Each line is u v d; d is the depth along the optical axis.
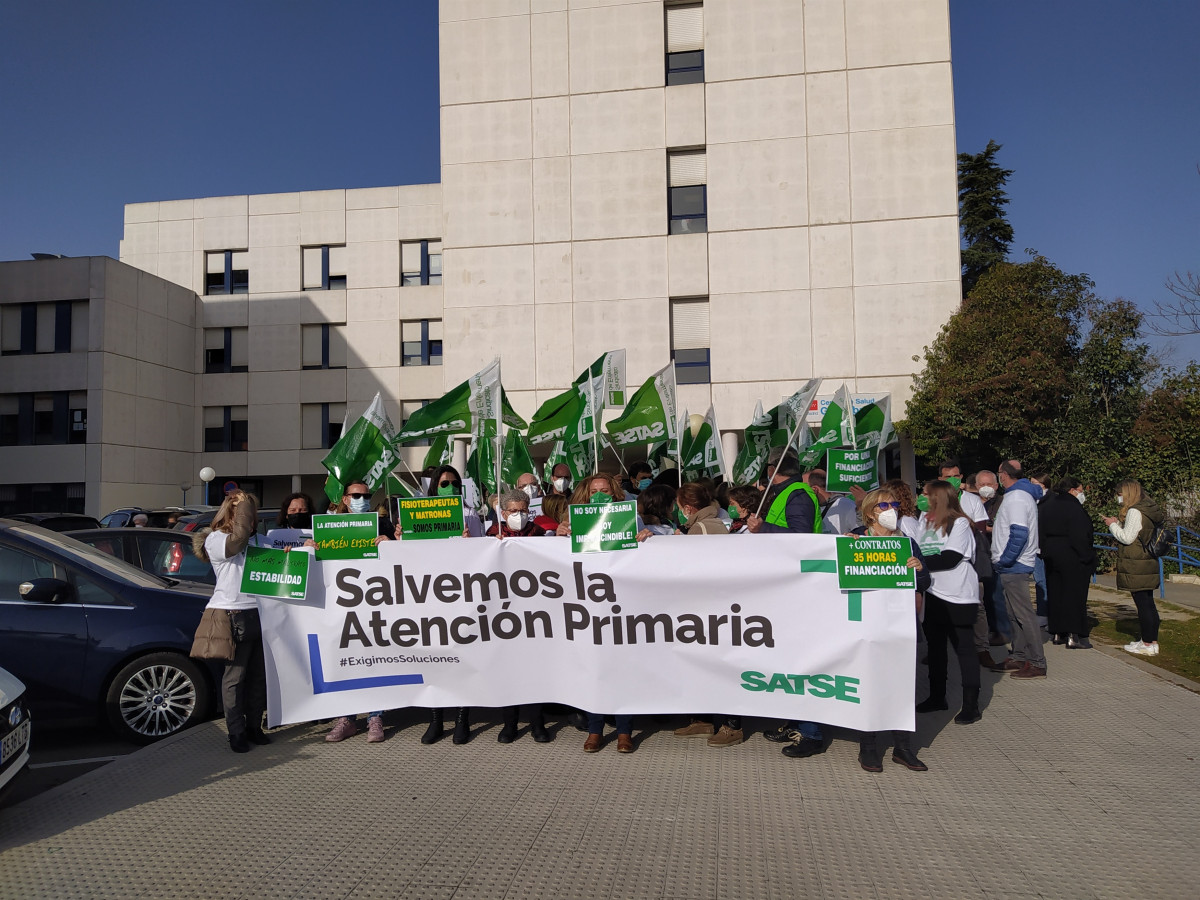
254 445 33.09
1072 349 19.19
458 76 23.08
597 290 22.48
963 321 19.86
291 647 5.51
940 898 3.42
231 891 3.53
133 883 3.61
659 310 22.25
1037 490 9.08
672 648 5.29
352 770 5.04
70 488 28.38
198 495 33.12
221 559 5.34
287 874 3.67
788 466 6.59
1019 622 7.41
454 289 22.92
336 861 3.79
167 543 8.23
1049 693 6.75
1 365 28.91
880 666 4.91
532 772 4.97
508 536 6.14
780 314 21.83
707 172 22.23
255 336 33.25
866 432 8.98
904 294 21.42
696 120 22.28
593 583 5.37
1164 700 6.47
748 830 4.08
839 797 4.51
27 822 4.27
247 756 5.33
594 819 4.24
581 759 5.22
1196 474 16.89
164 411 31.59
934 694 6.22
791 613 5.13
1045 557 8.55
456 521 5.59
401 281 32.97
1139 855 3.79
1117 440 17.86
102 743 6.18
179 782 4.84
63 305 28.91
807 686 5.07
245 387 33.22
